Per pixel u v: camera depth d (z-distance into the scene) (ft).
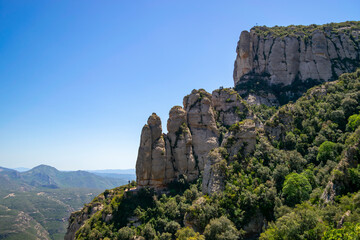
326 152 283.18
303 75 552.82
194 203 288.51
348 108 335.06
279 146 333.83
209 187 302.66
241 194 273.54
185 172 391.65
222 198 278.46
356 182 202.49
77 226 417.90
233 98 471.62
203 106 442.09
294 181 250.16
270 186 271.69
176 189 375.25
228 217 263.90
